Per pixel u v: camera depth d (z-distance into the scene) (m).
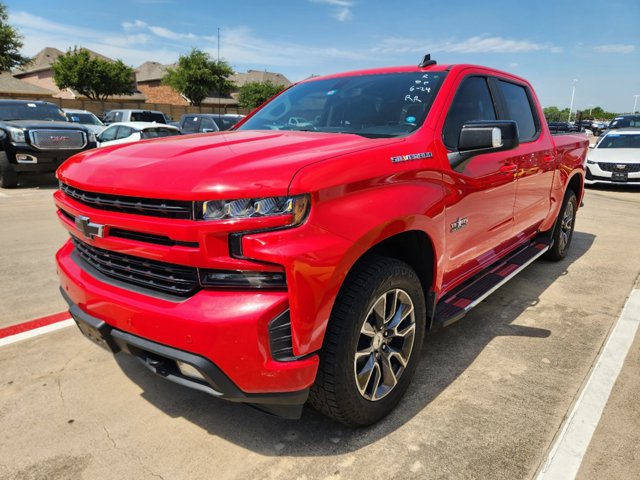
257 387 1.95
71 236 2.85
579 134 5.54
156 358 2.16
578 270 5.11
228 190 1.85
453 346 3.35
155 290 2.12
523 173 3.75
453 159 2.79
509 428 2.46
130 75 47.09
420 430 2.44
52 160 10.25
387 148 2.38
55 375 2.95
